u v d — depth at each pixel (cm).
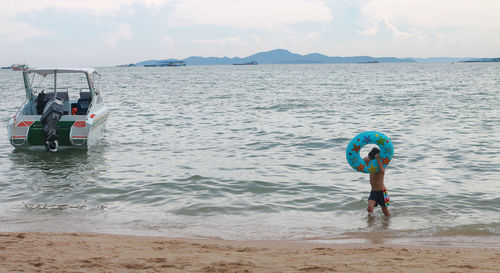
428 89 4212
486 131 1602
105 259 435
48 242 523
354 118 2081
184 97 3612
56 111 1346
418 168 1053
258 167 1097
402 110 2381
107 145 1442
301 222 700
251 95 3744
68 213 754
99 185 938
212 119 2114
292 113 2327
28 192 891
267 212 754
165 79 8525
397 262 443
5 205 804
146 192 880
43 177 1017
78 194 874
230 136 1596
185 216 734
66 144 1368
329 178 980
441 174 992
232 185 925
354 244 584
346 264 430
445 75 8488
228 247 531
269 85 5534
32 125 1359
